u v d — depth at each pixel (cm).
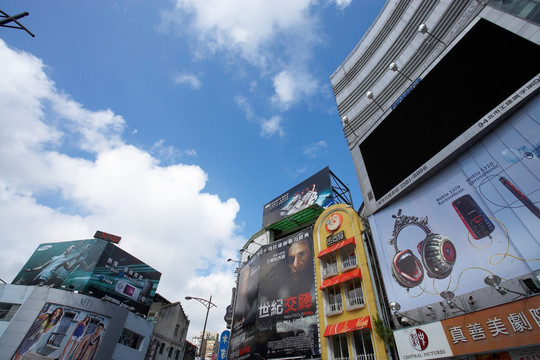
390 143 2056
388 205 1919
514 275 1165
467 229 1412
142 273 4319
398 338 1488
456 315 1305
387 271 1739
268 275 2684
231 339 2850
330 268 2222
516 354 1130
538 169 1201
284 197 3650
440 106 1744
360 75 2956
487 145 1441
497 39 1519
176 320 4909
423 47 2208
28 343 2775
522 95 1319
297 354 2014
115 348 3388
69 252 3806
